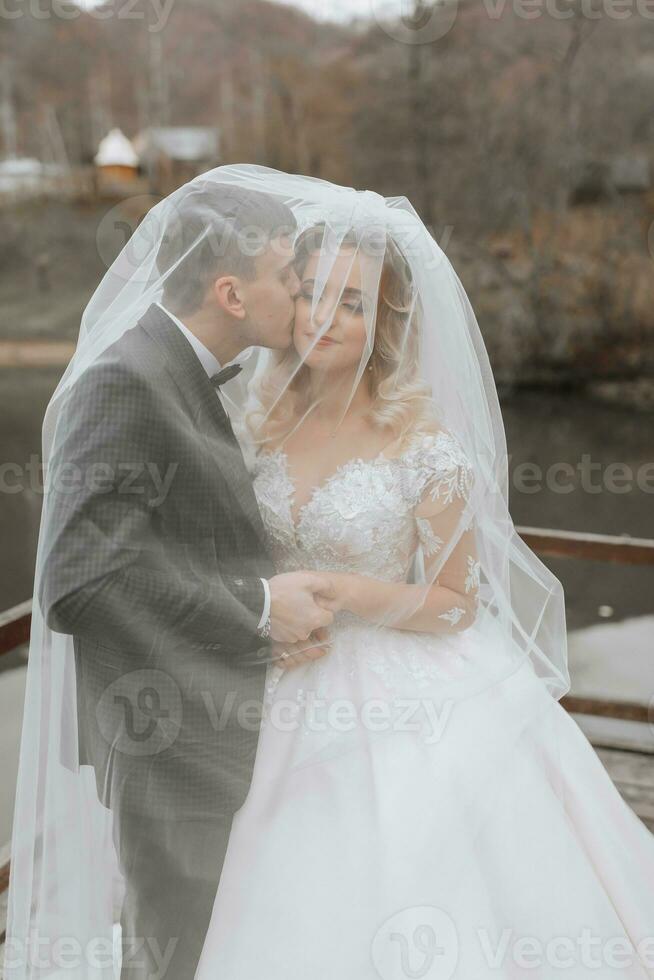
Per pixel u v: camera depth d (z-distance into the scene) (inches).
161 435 50.2
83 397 49.8
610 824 61.6
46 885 56.4
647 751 113.2
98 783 55.0
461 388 63.8
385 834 53.9
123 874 55.6
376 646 61.4
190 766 53.8
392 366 61.6
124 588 48.9
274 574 57.7
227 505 53.9
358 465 59.8
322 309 57.4
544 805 58.0
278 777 56.2
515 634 69.6
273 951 52.0
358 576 59.6
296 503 59.7
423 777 55.8
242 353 63.4
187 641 52.0
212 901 54.2
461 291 65.1
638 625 207.9
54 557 48.6
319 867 53.6
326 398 60.3
